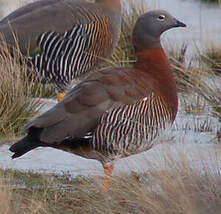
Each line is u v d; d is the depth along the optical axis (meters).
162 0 30.69
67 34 17.06
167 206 11.10
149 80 12.65
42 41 17.02
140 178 12.12
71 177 13.13
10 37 16.97
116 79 12.38
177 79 18.23
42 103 17.11
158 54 13.09
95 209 11.50
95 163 14.05
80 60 17.27
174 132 15.60
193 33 24.67
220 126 15.97
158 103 12.58
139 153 13.30
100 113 12.13
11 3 25.39
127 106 12.25
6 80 16.08
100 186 12.20
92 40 17.22
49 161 14.10
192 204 11.08
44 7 17.28
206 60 20.66
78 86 12.44
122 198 11.52
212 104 16.92
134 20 21.78
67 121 12.04
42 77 17.30
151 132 12.51
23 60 17.03
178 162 12.04
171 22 13.30
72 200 11.94
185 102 17.22
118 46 20.92
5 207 10.78
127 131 12.29
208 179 11.55
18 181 12.81
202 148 14.12
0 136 15.22
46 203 11.76
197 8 29.33
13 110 15.71
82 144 12.30
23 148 12.04
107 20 17.39
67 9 17.16
